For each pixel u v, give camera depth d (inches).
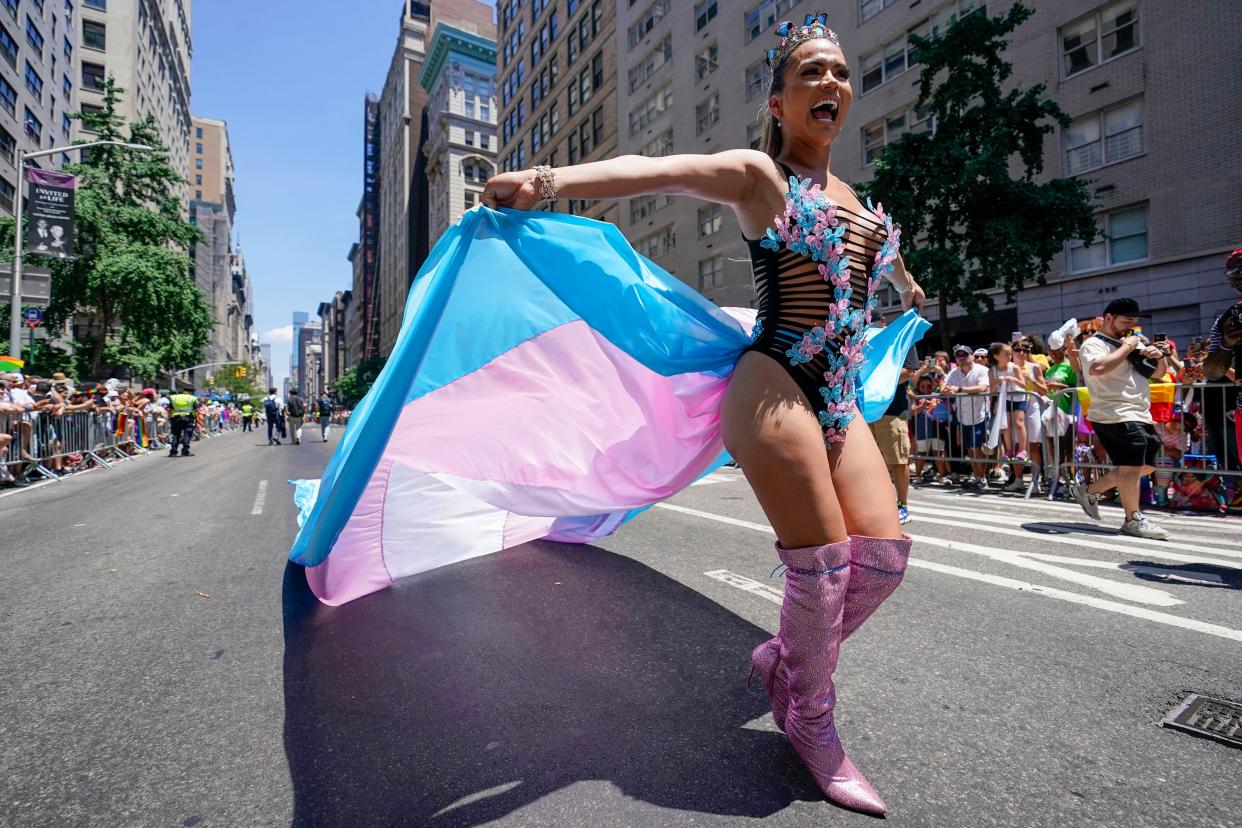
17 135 1396.4
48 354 1180.5
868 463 73.2
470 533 148.1
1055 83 660.1
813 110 71.5
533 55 1750.7
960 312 745.0
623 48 1315.2
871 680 97.1
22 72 1422.2
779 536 69.1
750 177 69.1
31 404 416.5
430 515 139.3
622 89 1322.6
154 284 1178.6
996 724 83.8
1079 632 116.1
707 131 1088.8
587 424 103.8
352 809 68.0
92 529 238.4
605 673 100.2
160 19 2378.2
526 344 99.2
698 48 1104.8
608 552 177.6
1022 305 694.5
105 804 70.1
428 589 142.9
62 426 475.5
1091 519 230.1
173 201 1333.7
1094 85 630.5
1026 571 157.8
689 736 81.4
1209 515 240.7
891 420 224.8
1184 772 72.6
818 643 67.4
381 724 86.0
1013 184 531.8
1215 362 150.9
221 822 66.4
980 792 69.2
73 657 112.2
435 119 2997.0
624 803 67.8
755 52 982.4
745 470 68.6
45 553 198.5
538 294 94.6
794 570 67.8
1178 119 576.4
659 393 93.5
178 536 219.1
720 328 79.1
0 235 1156.5
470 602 133.9
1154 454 193.8
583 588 143.0
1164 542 189.6
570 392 101.9
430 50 2893.7
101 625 128.5
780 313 70.3
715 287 1068.5
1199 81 563.2
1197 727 81.7
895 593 139.9
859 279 71.8
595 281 82.5
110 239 1192.2
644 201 1246.3
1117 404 194.9
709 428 91.7
